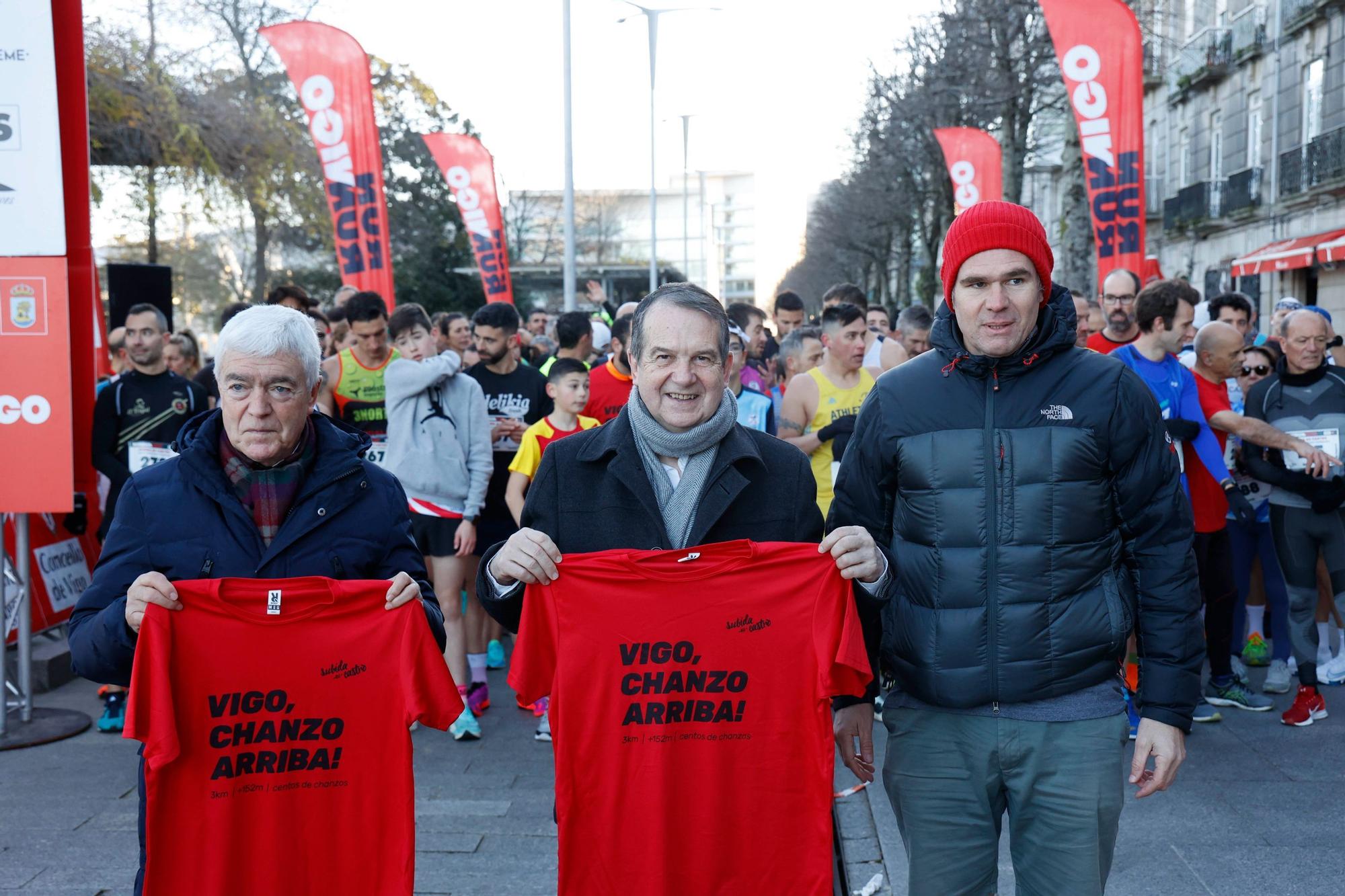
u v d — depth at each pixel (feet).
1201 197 91.45
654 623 8.56
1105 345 21.94
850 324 19.12
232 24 83.61
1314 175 73.67
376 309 20.79
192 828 8.32
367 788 8.57
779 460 9.09
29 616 20.21
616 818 8.59
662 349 8.40
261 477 8.78
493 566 8.64
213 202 81.56
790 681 8.64
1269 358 24.27
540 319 45.24
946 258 9.17
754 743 8.67
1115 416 8.94
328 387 20.86
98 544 27.04
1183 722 8.92
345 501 8.83
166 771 8.25
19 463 18.62
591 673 8.57
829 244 177.17
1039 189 137.90
